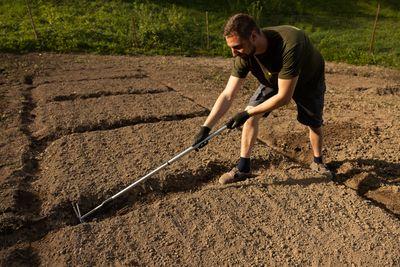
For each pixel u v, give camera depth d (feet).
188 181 14.15
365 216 11.92
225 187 13.37
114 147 16.29
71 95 23.06
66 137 17.07
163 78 29.22
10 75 28.71
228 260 10.32
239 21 9.98
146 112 20.34
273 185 13.50
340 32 51.19
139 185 13.44
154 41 43.57
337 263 10.15
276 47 10.61
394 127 19.07
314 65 11.80
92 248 10.75
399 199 13.12
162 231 11.39
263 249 10.69
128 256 10.50
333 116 20.76
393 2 62.69
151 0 51.67
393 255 10.34
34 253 10.80
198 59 40.52
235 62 11.94
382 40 48.73
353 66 40.19
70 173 14.17
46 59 35.32
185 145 16.56
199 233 11.30
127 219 11.90
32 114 20.38
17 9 46.21
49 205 12.42
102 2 49.52
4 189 13.25
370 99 25.88
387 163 15.25
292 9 58.03
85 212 12.68
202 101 23.32
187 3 53.57
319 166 14.37
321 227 11.46
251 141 13.21
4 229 11.55
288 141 17.46
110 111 20.40
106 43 41.81
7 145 16.57
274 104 11.12
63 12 46.37
